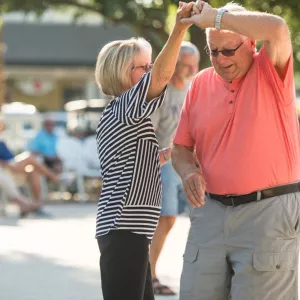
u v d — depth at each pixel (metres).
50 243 27.58
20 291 20.02
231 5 12.60
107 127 12.84
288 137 12.59
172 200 18.33
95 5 48.31
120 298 12.60
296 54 43.22
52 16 78.50
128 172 12.70
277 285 12.67
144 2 43.91
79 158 45.47
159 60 12.20
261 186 12.60
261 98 12.51
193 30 24.95
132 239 12.64
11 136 51.62
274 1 31.42
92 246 26.86
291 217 12.65
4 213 36.97
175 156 13.48
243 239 12.77
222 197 12.89
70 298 19.27
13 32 77.44
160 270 22.27
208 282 13.11
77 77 78.69
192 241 13.26
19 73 77.25
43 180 45.59
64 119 57.91
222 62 12.48
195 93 13.20
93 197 46.34
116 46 13.05
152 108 12.31
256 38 11.96
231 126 12.70
